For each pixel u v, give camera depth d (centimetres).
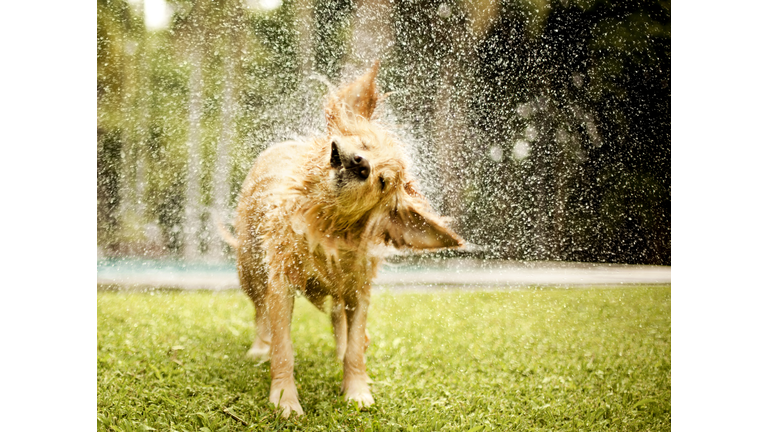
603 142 949
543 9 912
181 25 820
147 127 830
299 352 391
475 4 865
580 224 938
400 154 313
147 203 829
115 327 435
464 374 364
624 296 687
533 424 298
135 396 300
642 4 943
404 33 827
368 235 310
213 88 823
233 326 456
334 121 315
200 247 819
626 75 951
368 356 386
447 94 857
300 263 312
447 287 731
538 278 814
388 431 276
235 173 814
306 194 302
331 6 807
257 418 277
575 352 435
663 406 335
